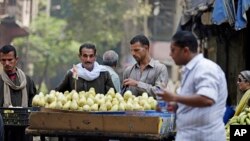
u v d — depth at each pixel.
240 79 10.68
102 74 9.63
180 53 6.86
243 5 11.38
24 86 9.87
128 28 40.72
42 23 39.28
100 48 39.62
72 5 39.47
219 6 11.78
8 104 9.73
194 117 6.91
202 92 6.65
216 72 6.80
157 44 44.19
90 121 8.07
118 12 40.12
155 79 9.35
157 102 7.96
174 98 6.62
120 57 40.34
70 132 8.13
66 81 9.66
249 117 9.85
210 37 16.83
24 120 9.29
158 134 7.86
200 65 6.83
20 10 38.88
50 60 38.97
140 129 7.91
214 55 16.38
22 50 38.53
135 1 40.94
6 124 9.27
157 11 43.34
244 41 14.62
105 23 39.91
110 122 8.00
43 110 8.37
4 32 32.72
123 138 8.01
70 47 39.12
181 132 7.02
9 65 9.77
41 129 8.23
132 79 9.30
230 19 11.73
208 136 6.90
